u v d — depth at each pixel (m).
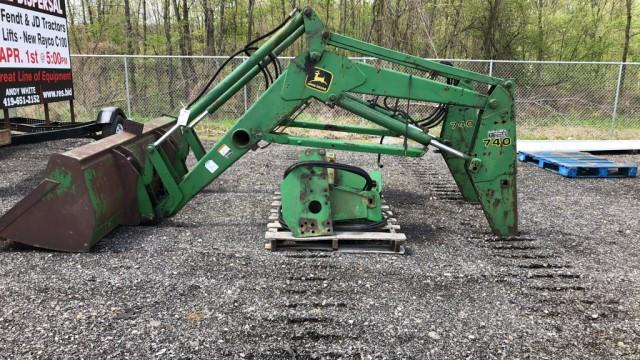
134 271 3.83
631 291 3.70
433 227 5.16
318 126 5.80
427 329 3.07
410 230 5.04
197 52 20.33
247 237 4.67
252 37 20.73
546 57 20.50
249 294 3.48
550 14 20.33
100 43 20.50
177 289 3.54
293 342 2.89
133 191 4.82
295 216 4.31
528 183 7.55
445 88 4.41
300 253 4.27
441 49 19.47
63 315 3.14
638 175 8.27
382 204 5.39
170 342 2.86
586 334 3.07
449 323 3.16
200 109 4.78
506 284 3.77
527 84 14.40
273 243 4.29
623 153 10.48
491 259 4.27
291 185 4.32
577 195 6.78
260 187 6.77
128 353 2.75
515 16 19.19
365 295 3.51
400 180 7.52
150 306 3.28
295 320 3.14
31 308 3.22
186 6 19.41
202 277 3.75
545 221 5.48
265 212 5.54
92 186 4.19
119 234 4.68
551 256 4.39
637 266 4.20
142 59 14.38
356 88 4.40
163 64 14.55
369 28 19.83
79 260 4.03
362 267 4.00
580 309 3.40
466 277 3.87
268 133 4.58
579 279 3.90
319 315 3.21
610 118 13.59
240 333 2.97
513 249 4.54
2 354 2.71
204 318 3.14
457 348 2.88
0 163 8.37
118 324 3.05
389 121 4.52
